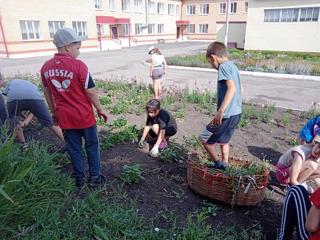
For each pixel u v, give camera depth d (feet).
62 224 9.24
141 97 28.68
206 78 45.52
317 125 11.50
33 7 81.51
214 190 11.19
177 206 11.14
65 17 91.40
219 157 13.34
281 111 26.25
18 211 8.66
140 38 141.69
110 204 10.57
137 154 15.52
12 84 14.12
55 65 10.36
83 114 10.82
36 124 19.25
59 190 10.55
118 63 65.10
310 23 72.28
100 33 113.91
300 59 61.72
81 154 11.60
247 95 33.88
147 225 9.80
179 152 15.72
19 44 79.41
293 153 10.62
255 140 19.02
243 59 62.59
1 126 13.34
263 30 79.30
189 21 170.50
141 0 137.69
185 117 23.72
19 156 10.10
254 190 10.79
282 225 8.66
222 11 158.61
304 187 8.41
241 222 10.45
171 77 46.21
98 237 8.82
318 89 38.19
